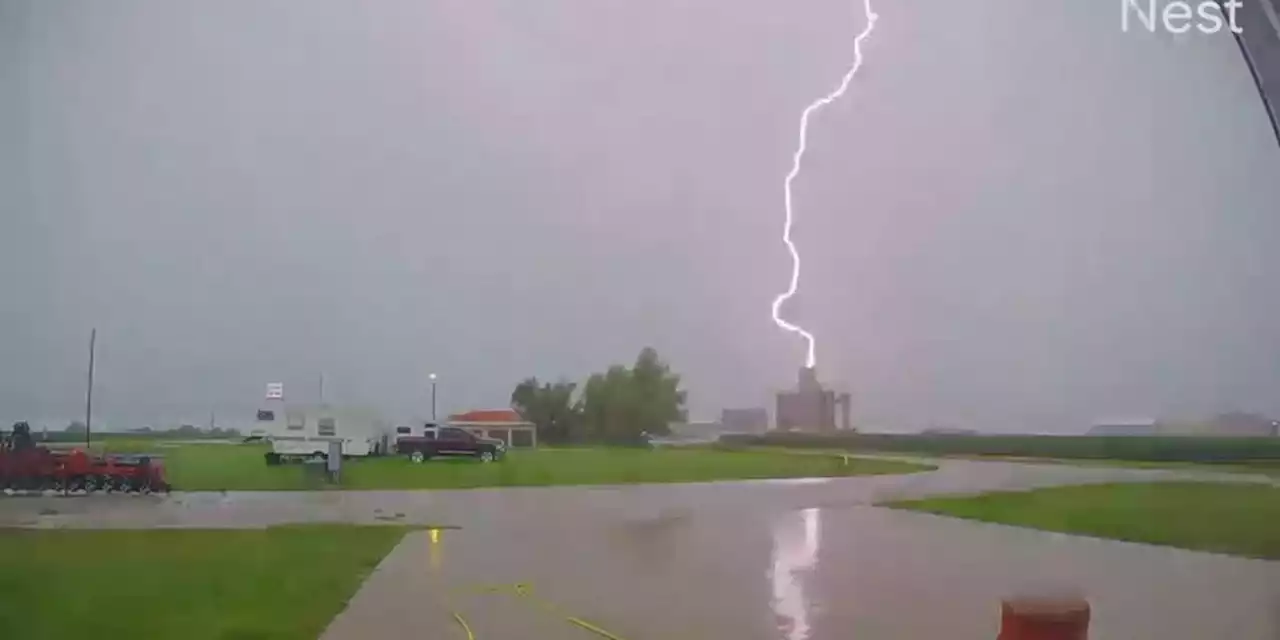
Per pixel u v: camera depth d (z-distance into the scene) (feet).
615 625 24.13
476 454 97.35
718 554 37.06
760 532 44.73
